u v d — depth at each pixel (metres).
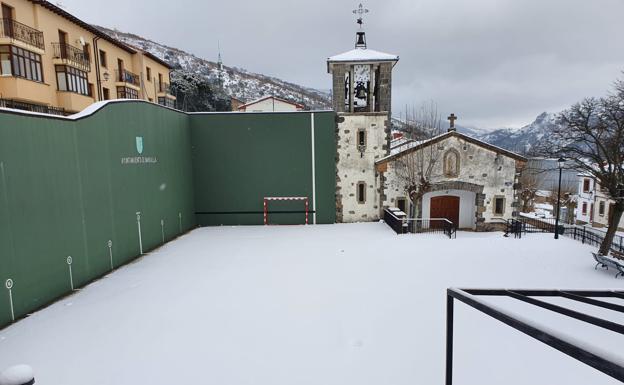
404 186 17.03
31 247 7.69
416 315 7.45
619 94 14.41
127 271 10.55
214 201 17.52
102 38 25.12
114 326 7.11
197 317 7.50
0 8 17.31
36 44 18.92
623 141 13.65
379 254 12.18
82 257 9.34
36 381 5.38
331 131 17.28
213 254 12.38
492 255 12.10
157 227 13.48
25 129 7.55
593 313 7.75
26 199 7.56
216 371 5.61
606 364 1.15
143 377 5.47
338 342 6.41
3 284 7.01
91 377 5.48
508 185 16.41
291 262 11.34
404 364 5.70
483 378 5.33
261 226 17.28
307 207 17.61
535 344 6.26
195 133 17.09
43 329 6.96
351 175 17.59
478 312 7.50
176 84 38.91
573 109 15.34
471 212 17.19
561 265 11.22
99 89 24.62
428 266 10.89
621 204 12.64
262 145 17.28
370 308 7.82
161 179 13.85
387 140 17.42
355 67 18.28
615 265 10.34
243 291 8.91
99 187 10.07
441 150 16.27
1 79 17.08
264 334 6.74
